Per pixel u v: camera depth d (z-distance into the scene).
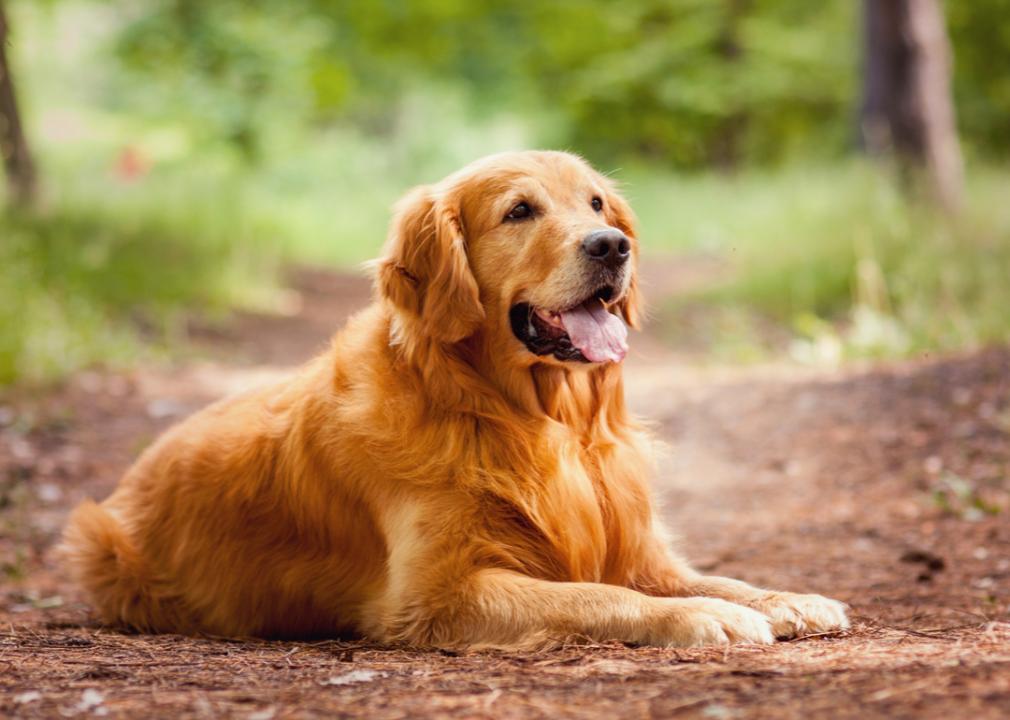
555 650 3.51
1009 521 5.69
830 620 3.77
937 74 16.19
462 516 3.85
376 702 2.75
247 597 4.32
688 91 27.84
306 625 4.26
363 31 28.12
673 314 13.90
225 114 24.05
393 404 4.01
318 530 4.18
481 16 29.36
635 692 2.77
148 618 4.49
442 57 30.03
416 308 4.12
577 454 4.15
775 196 18.34
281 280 16.02
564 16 28.61
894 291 11.41
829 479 6.93
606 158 32.75
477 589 3.71
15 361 9.12
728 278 14.97
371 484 4.01
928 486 6.46
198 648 3.78
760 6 28.22
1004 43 27.72
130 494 4.76
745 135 29.80
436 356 4.05
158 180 18.92
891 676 2.74
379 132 42.28
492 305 4.17
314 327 13.45
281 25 24.45
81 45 34.03
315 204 24.50
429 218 4.22
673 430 8.52
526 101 33.84
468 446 3.95
